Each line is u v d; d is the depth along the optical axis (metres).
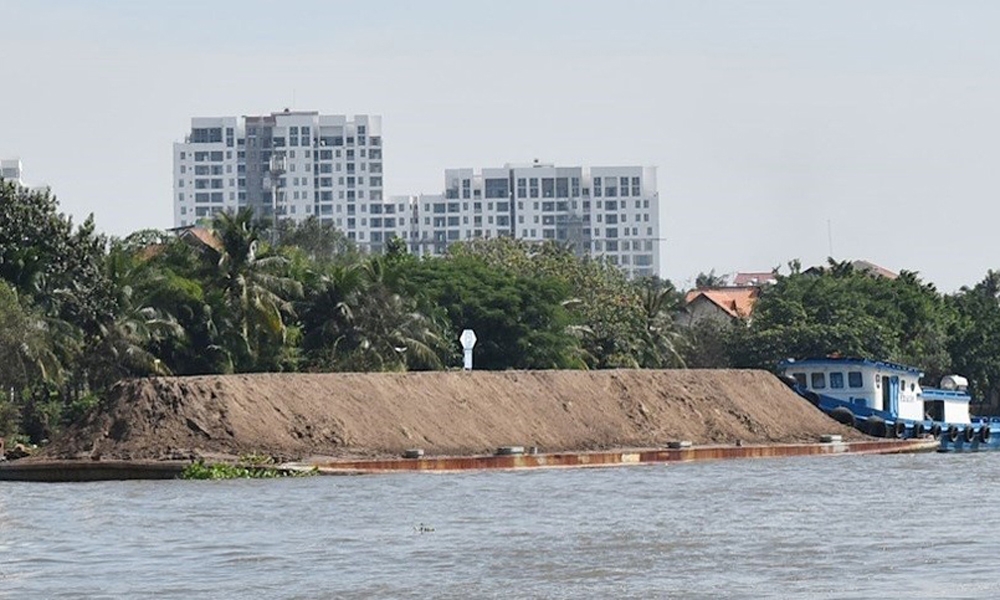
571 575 111.81
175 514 155.38
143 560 121.75
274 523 146.62
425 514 154.38
